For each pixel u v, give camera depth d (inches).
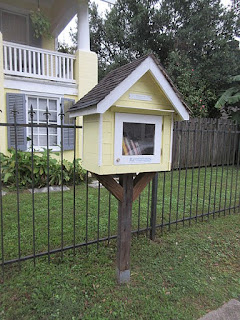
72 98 269.7
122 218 79.3
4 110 232.2
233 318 69.9
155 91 72.1
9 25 289.7
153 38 453.7
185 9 425.4
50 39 319.6
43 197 169.9
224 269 94.2
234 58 391.9
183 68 385.4
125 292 77.4
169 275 87.7
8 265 88.0
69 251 98.4
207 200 179.0
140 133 72.2
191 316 69.4
